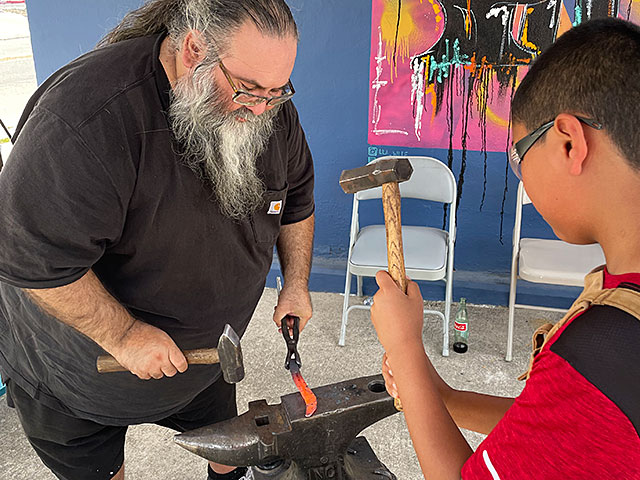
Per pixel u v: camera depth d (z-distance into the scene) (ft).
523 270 9.87
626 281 2.34
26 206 4.18
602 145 2.40
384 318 3.22
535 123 2.61
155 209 4.70
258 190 5.26
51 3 12.01
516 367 10.27
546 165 2.58
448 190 10.68
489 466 2.51
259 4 4.24
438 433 2.91
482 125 11.10
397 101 11.33
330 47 11.23
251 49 4.23
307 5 11.02
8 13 38.27
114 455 6.20
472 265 12.22
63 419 5.75
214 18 4.23
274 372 10.23
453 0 10.44
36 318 5.32
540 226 11.58
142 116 4.42
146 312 5.28
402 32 10.85
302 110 11.78
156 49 4.57
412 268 10.06
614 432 2.18
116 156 4.32
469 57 10.72
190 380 5.72
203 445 4.50
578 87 2.42
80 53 12.33
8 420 9.03
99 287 4.86
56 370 5.49
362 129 11.69
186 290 5.25
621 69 2.34
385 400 4.68
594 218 2.51
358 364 10.41
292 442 4.61
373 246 10.80
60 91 4.26
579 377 2.23
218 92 4.43
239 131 4.64
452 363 10.38
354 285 12.64
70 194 4.21
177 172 4.66
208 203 4.90
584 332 2.28
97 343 5.02
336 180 12.20
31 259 4.30
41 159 4.15
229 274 5.41
